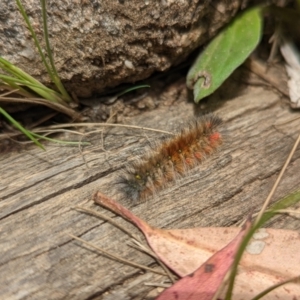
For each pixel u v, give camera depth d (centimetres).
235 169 9
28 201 8
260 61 11
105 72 9
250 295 7
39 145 9
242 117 10
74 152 9
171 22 9
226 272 7
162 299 7
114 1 9
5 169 9
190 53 10
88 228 8
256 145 9
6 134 9
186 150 9
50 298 7
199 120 9
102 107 10
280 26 10
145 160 9
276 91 11
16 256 7
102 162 9
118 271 7
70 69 9
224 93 11
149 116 10
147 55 9
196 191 8
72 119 10
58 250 8
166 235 7
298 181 9
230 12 10
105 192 8
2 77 8
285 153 9
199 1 9
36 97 9
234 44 10
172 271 7
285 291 7
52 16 9
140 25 9
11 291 7
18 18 9
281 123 10
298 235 7
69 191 8
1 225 8
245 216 8
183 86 10
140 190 8
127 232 8
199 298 7
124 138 10
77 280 7
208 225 8
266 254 7
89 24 9
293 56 10
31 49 9
